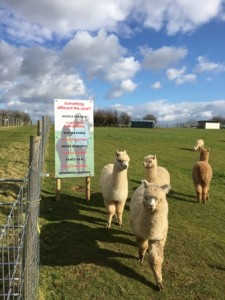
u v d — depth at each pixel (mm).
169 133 22500
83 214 4840
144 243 3471
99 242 3936
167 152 12625
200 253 3867
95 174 7645
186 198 6258
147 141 16156
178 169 9188
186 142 16391
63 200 5406
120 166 4219
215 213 5457
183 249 3938
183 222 4910
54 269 3271
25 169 6816
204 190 6016
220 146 15266
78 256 3564
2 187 5383
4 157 7879
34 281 2404
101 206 5301
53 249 3672
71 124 5223
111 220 4578
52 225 4301
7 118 33375
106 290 3012
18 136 14805
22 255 2135
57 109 5145
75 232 4156
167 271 3414
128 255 3676
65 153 5238
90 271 3287
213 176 8445
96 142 14641
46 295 2846
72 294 2908
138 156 11133
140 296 2979
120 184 4301
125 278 3227
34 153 2289
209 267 3568
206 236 4395
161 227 3189
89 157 5363
